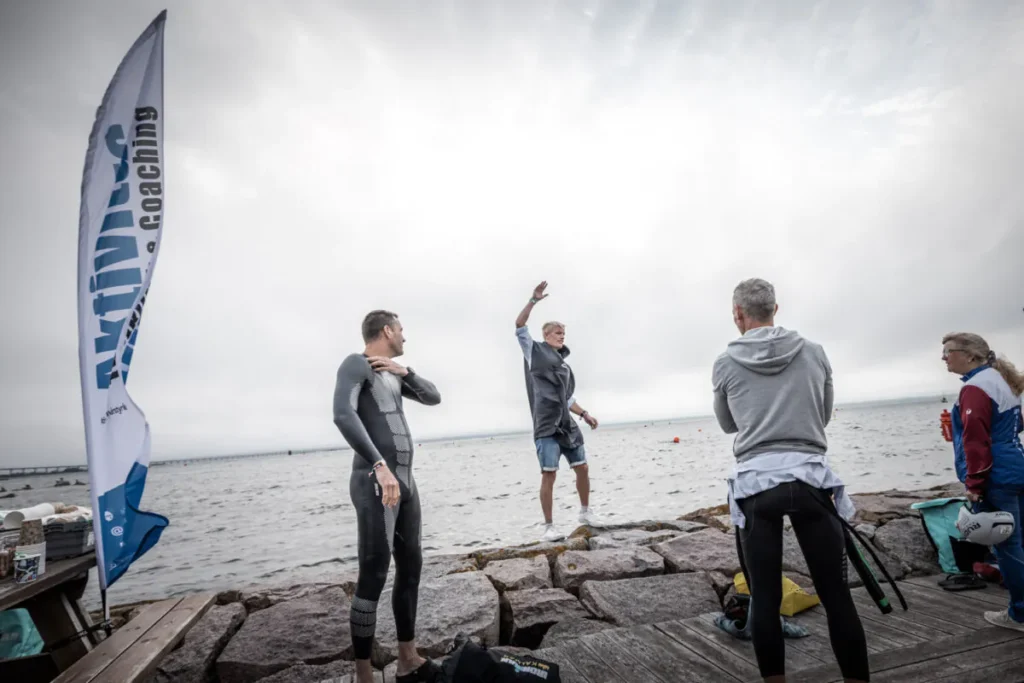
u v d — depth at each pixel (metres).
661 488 13.97
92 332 3.33
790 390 2.20
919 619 3.20
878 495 6.59
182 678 3.23
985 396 3.11
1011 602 2.98
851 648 1.92
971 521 3.05
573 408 6.12
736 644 3.02
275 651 3.40
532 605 3.91
